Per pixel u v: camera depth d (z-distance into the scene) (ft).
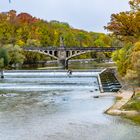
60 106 246.68
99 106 240.53
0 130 182.50
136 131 175.01
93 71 447.42
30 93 319.68
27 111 230.48
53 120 202.80
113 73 419.33
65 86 361.10
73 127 185.88
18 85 377.91
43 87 359.87
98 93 301.84
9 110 234.99
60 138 167.32
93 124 190.70
